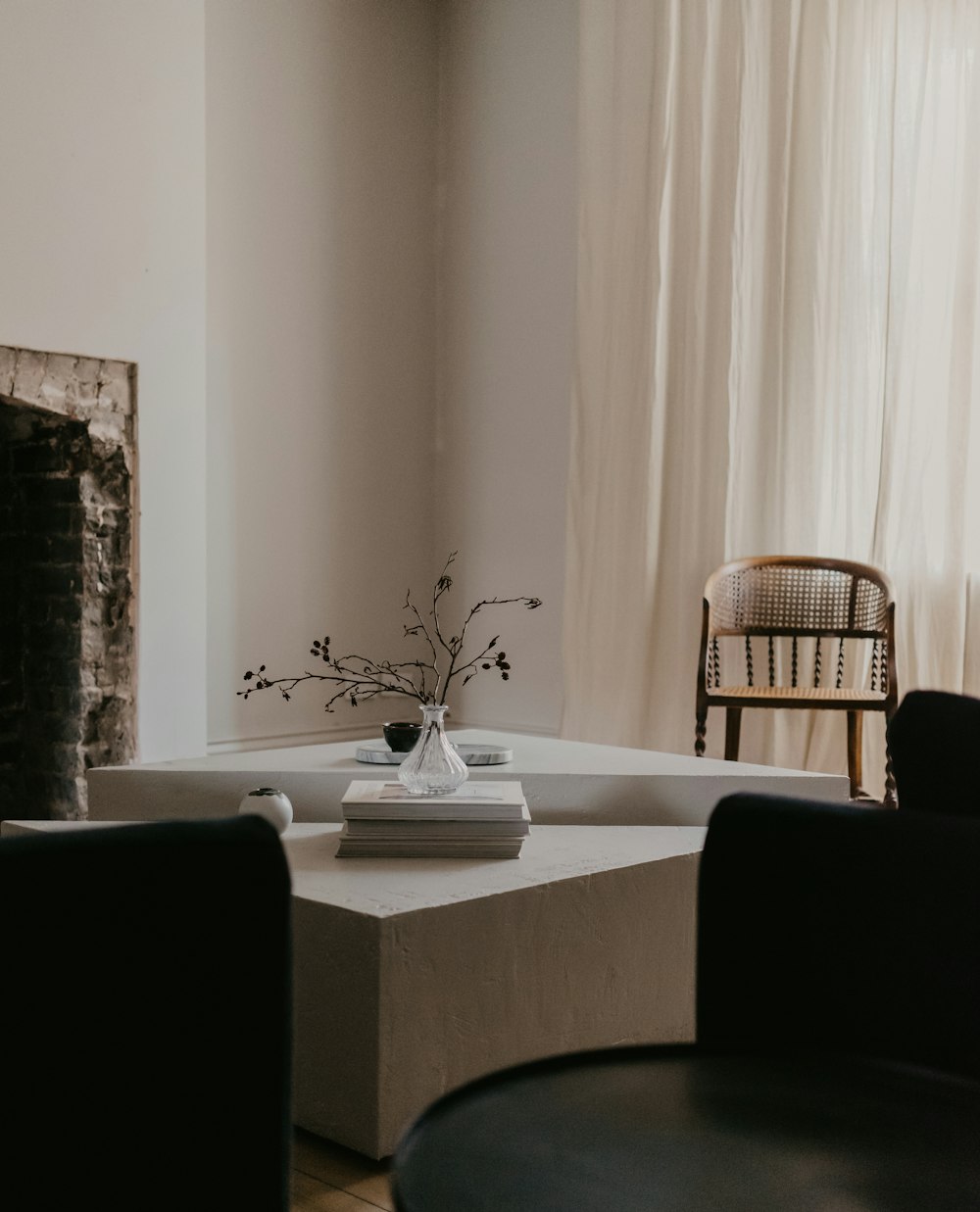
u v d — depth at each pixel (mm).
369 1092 1427
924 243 3453
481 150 4578
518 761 2271
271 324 4145
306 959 1487
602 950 1647
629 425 3979
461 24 4621
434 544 4730
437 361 4727
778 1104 786
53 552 3393
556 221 4359
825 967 933
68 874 742
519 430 4477
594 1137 736
